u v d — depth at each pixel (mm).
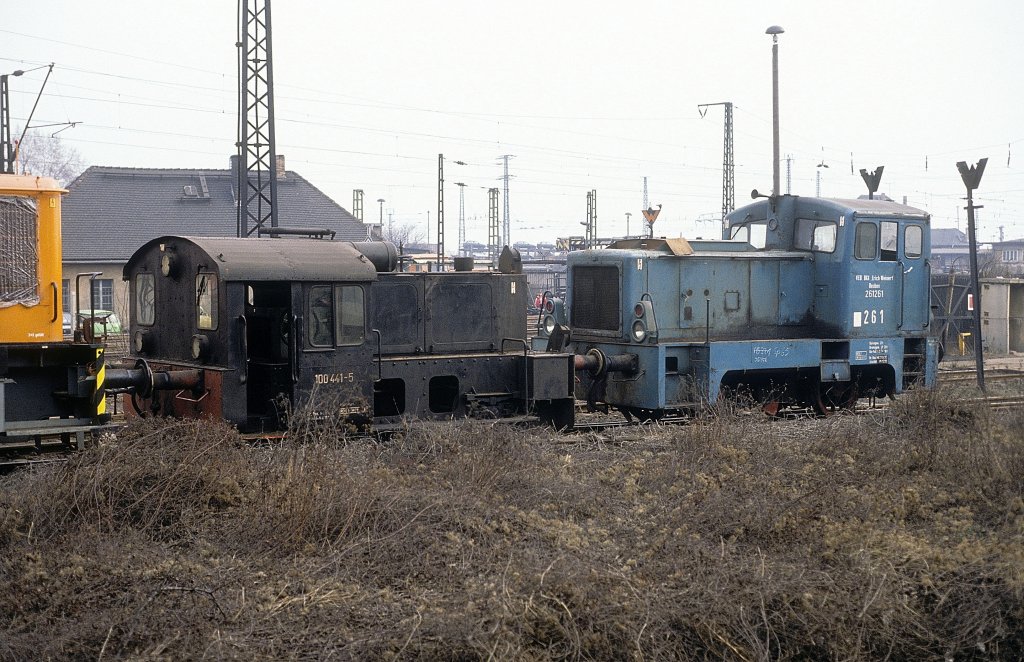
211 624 10234
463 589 11539
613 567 12148
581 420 24875
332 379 18500
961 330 51906
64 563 11461
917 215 27297
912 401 20734
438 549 12594
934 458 17891
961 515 15094
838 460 17500
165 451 14055
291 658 9703
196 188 71812
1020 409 19469
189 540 12727
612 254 24234
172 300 19016
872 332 26375
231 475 14023
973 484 16250
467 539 12984
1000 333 50750
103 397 16000
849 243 25672
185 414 18297
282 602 10844
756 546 13555
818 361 25172
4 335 15844
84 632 9984
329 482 13688
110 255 63562
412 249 129625
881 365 26797
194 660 9570
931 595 12227
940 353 33781
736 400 23562
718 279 25000
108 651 9781
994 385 31203
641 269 23797
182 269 18562
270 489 13766
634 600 11164
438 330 20906
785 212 26875
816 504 14898
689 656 10852
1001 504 15422
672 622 11086
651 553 12883
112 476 13336
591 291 25016
